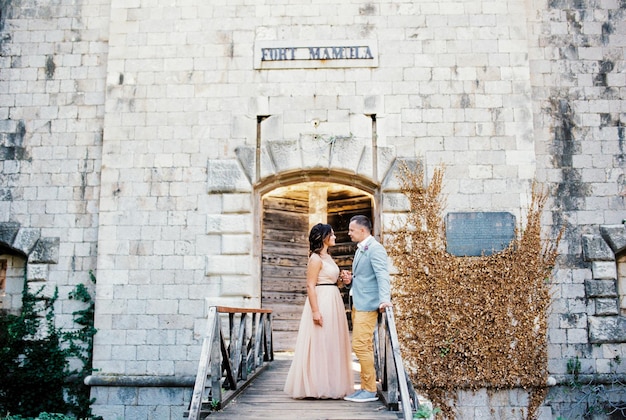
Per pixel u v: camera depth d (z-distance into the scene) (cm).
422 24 937
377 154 906
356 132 912
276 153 912
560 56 959
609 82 952
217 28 949
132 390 874
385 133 911
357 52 930
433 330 859
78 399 892
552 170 930
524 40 929
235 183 906
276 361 905
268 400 609
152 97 937
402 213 891
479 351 855
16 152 965
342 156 905
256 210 923
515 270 872
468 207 891
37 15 1001
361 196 1070
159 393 873
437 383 849
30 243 940
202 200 909
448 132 909
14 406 895
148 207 911
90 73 982
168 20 955
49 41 994
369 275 602
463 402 852
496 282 870
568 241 912
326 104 922
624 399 877
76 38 993
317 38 940
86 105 974
